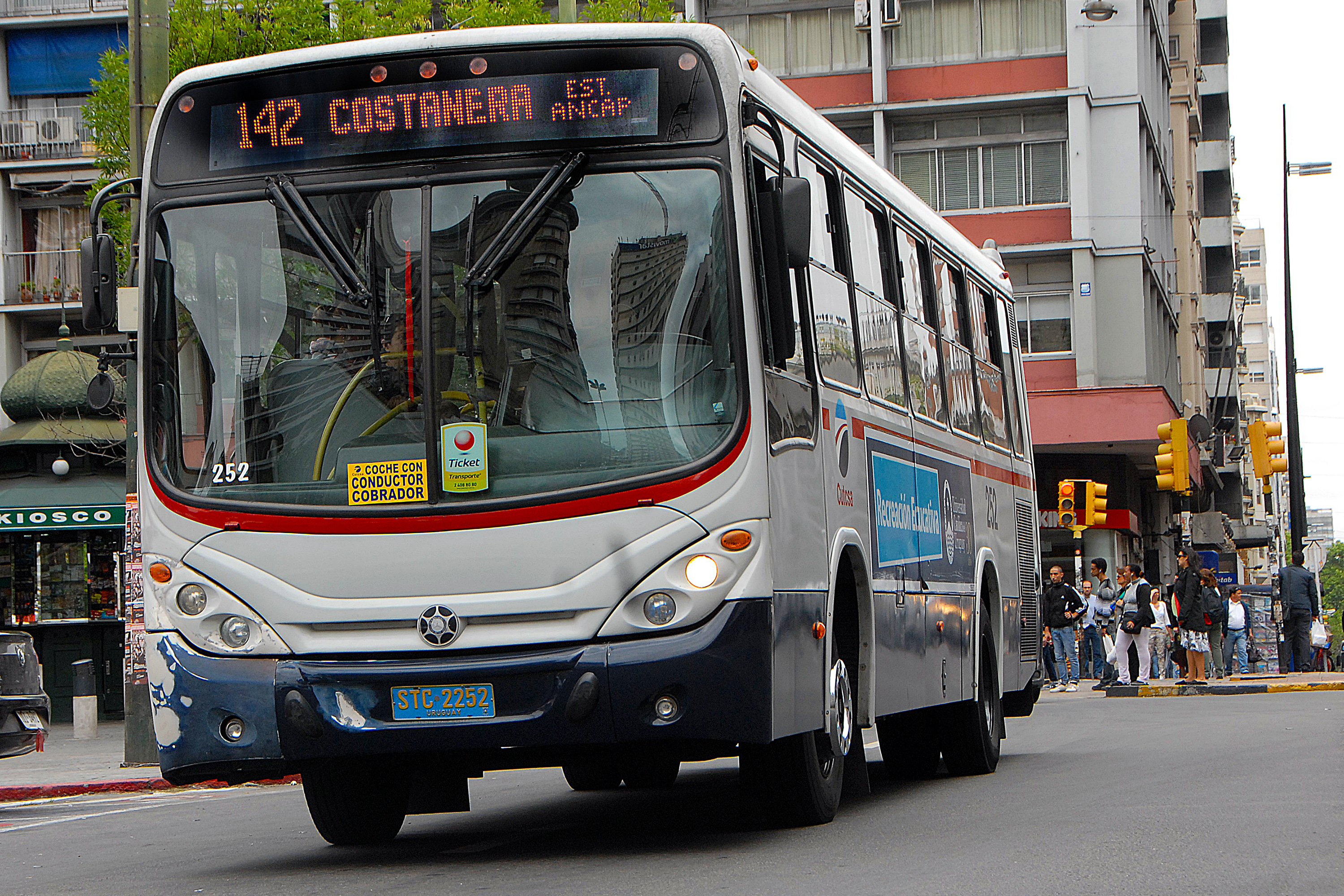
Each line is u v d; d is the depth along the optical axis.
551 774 18.09
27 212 44.59
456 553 9.12
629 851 9.96
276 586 9.32
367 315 9.44
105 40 44.59
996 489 16.30
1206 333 80.50
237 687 9.28
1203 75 79.19
